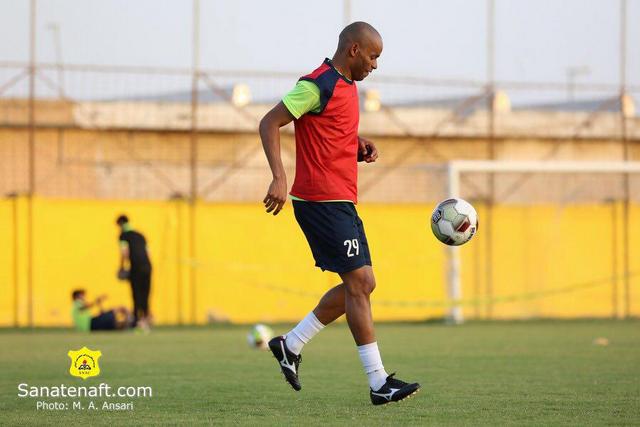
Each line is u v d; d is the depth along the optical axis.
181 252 60.09
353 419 18.81
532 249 64.81
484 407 20.61
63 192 62.75
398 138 67.25
